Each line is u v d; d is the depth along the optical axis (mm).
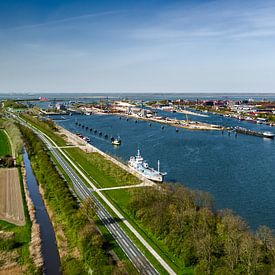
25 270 144125
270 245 145375
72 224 178250
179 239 156250
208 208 186500
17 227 185500
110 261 144875
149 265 145750
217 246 143375
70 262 147250
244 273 132625
